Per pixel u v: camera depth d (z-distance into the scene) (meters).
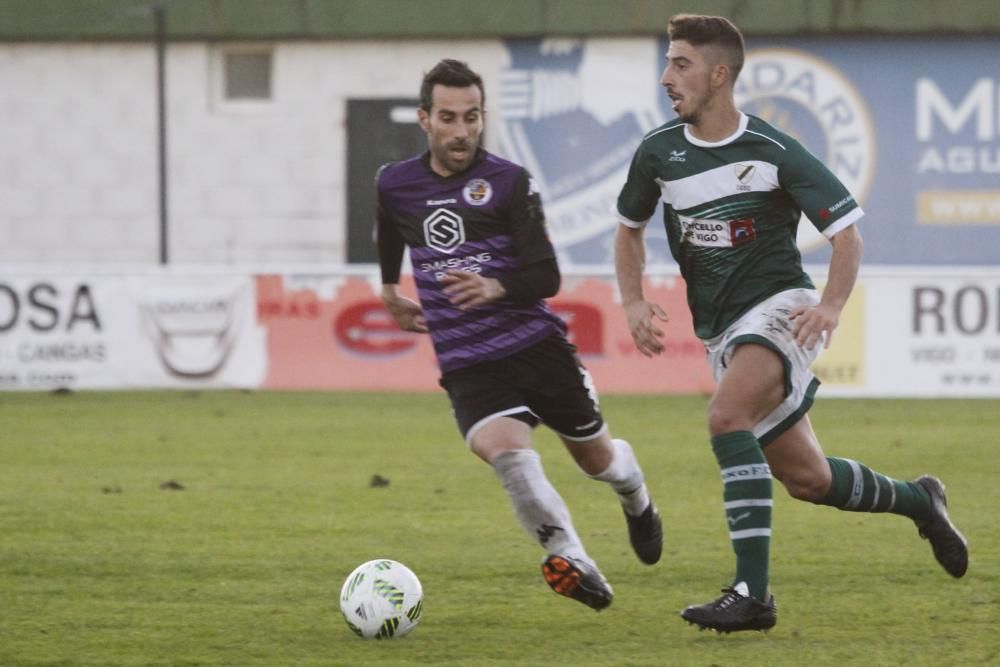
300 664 17.44
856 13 77.38
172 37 80.44
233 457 38.03
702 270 19.14
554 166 79.56
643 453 38.50
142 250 81.38
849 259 18.25
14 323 55.34
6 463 36.97
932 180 78.69
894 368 52.78
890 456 37.50
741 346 18.52
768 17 77.88
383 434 42.84
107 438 41.94
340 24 79.56
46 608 20.84
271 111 80.56
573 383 19.95
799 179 18.41
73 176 81.44
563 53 78.94
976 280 52.59
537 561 24.28
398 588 18.86
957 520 28.03
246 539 26.50
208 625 19.69
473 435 19.11
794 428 18.98
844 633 19.00
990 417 47.00
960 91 78.19
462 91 18.95
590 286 54.25
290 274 55.25
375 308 55.12
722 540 26.38
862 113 78.56
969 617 19.92
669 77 18.72
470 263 19.47
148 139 81.06
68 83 81.00
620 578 23.00
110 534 27.02
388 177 19.89
